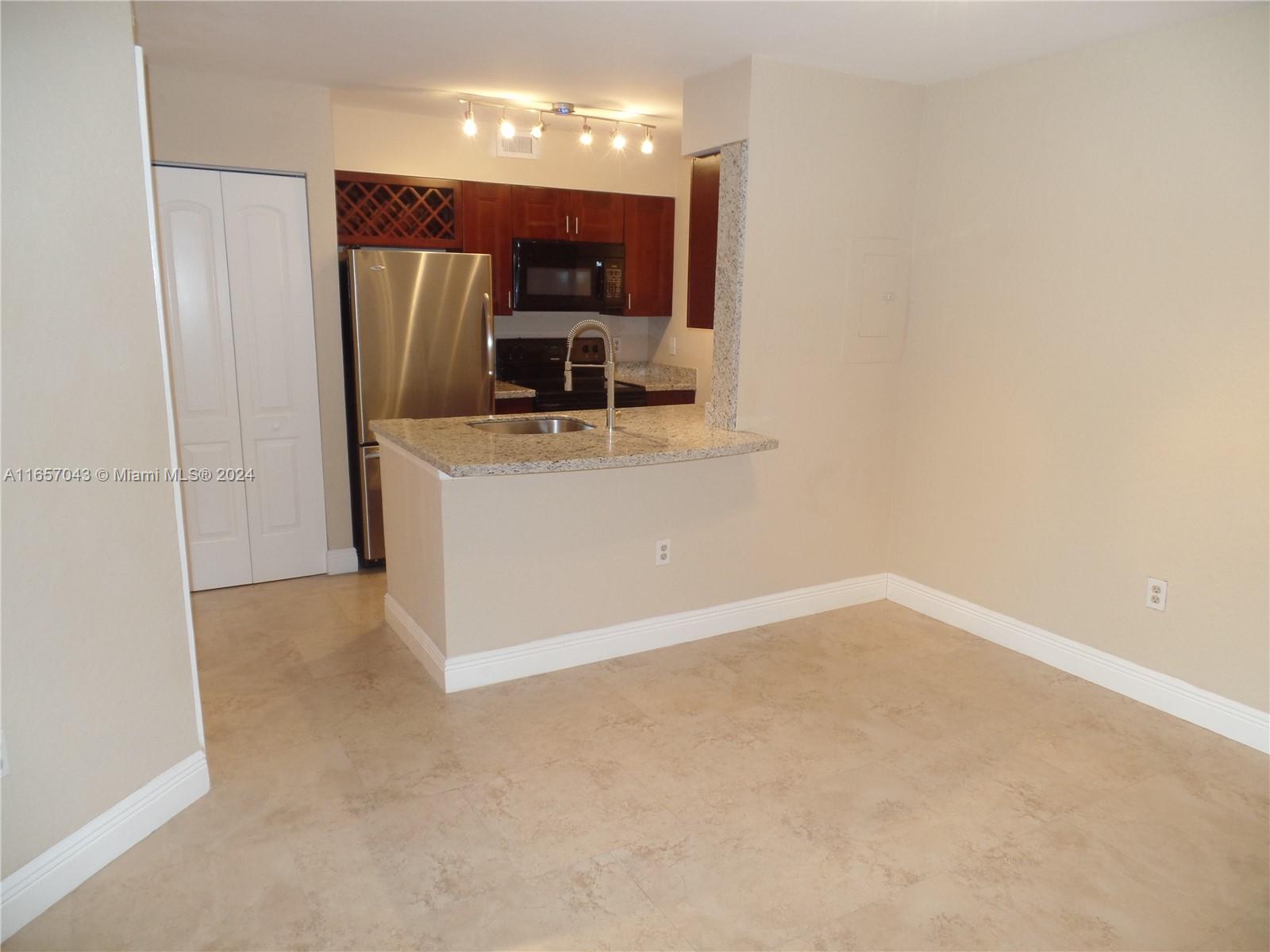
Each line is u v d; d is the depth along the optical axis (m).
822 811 2.38
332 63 3.42
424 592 3.23
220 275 3.89
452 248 4.84
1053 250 3.16
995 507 3.50
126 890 2.03
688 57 3.17
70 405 1.94
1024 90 3.20
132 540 2.13
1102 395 3.05
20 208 1.80
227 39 3.08
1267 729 2.70
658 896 2.04
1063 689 3.14
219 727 2.81
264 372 4.06
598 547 3.28
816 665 3.35
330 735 2.77
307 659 3.35
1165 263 2.81
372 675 3.21
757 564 3.69
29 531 1.86
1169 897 2.05
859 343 3.69
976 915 1.99
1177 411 2.83
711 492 3.50
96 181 1.96
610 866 2.14
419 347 4.25
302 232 4.03
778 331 3.45
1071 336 3.13
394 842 2.23
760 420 3.51
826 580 3.91
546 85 3.69
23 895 1.90
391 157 4.58
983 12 2.62
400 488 3.38
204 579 4.11
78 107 1.91
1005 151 3.29
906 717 2.93
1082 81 3.00
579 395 5.11
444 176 4.75
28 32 1.80
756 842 2.25
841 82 3.37
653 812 2.37
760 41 2.95
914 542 3.92
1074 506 3.19
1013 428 3.39
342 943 1.88
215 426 4.00
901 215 3.67
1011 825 2.33
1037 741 2.77
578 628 3.31
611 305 5.37
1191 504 2.83
